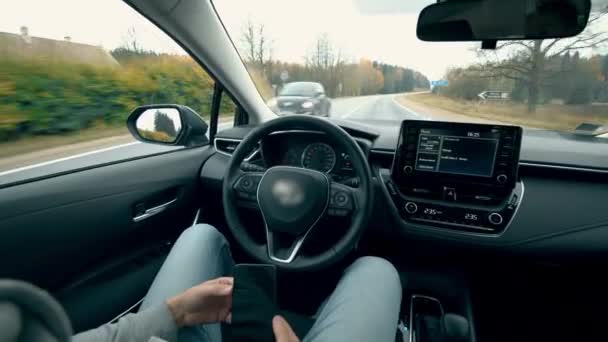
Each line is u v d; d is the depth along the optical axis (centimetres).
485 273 167
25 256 111
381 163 159
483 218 140
